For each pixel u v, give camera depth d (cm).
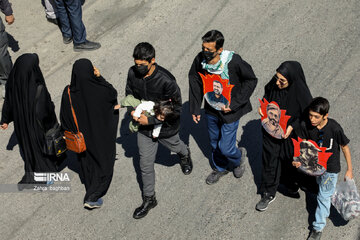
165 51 2008
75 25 1991
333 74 1788
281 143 1201
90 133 1277
